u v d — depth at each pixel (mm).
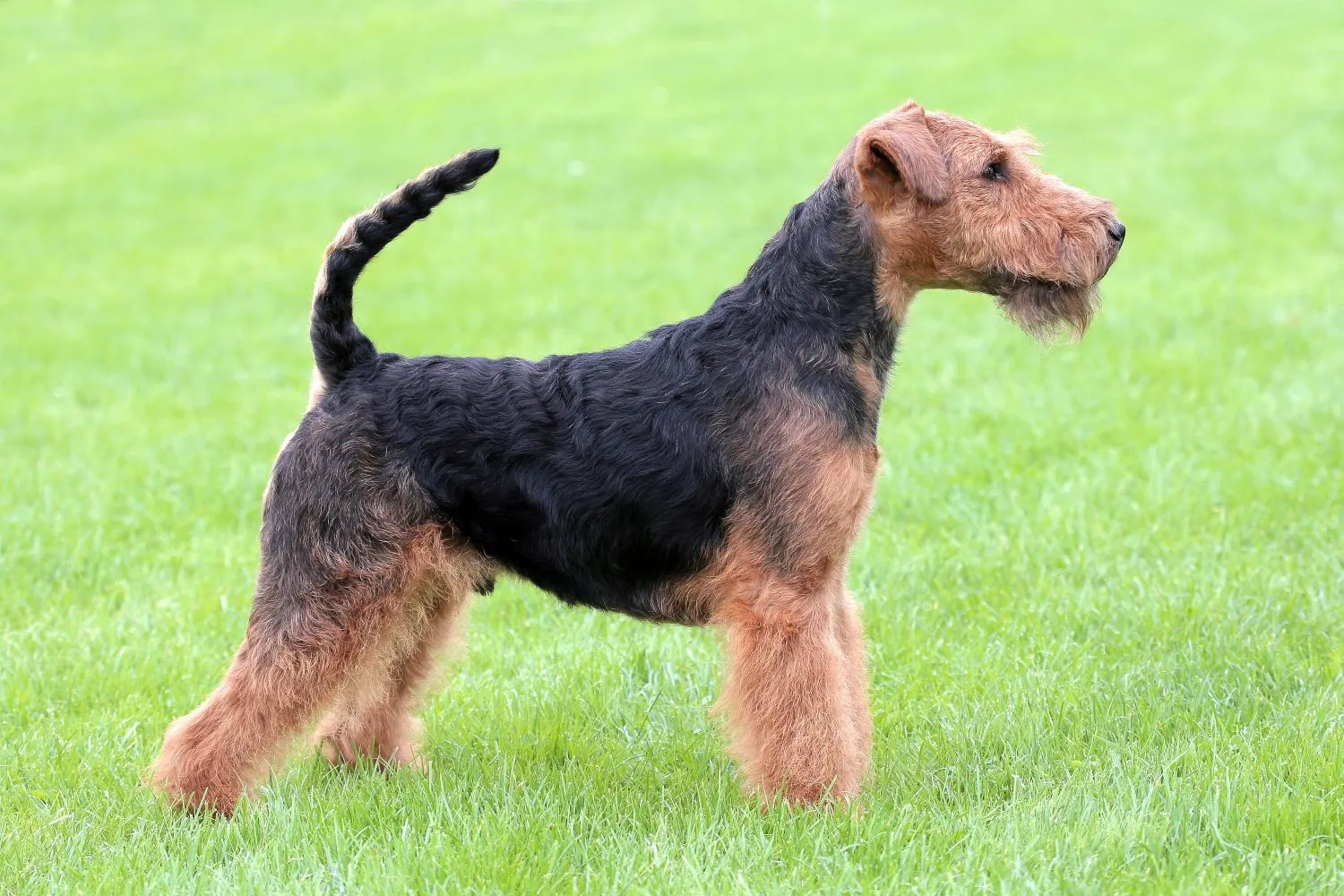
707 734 6293
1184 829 4828
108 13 38719
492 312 15289
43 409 12234
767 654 5211
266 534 5551
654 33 34344
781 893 4504
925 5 35969
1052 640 6953
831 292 5352
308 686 5457
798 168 21953
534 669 7035
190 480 10164
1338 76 25797
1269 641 6621
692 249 17953
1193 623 6898
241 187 22672
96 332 15320
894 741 6105
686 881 4586
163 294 17125
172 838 5180
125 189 22875
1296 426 9891
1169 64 28078
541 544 5445
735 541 5281
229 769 5477
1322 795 5078
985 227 5418
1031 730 5922
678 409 5355
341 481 5410
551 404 5453
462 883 4707
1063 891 4449
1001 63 28906
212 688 6914
